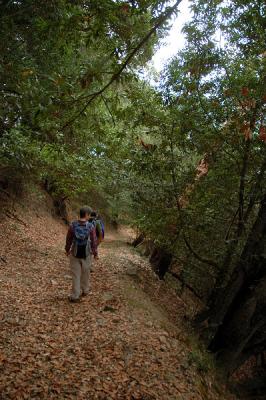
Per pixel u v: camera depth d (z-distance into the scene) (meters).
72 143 12.70
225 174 8.81
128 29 5.14
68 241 8.30
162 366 5.95
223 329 8.81
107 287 9.79
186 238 9.96
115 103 4.94
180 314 11.51
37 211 19.77
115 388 5.09
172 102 8.24
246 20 7.29
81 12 4.83
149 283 12.90
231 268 10.06
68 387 4.91
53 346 5.95
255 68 7.12
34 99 4.31
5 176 16.02
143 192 10.47
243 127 6.62
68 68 9.84
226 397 6.88
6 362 5.19
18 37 8.45
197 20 7.55
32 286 8.95
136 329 7.20
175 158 9.39
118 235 29.86
